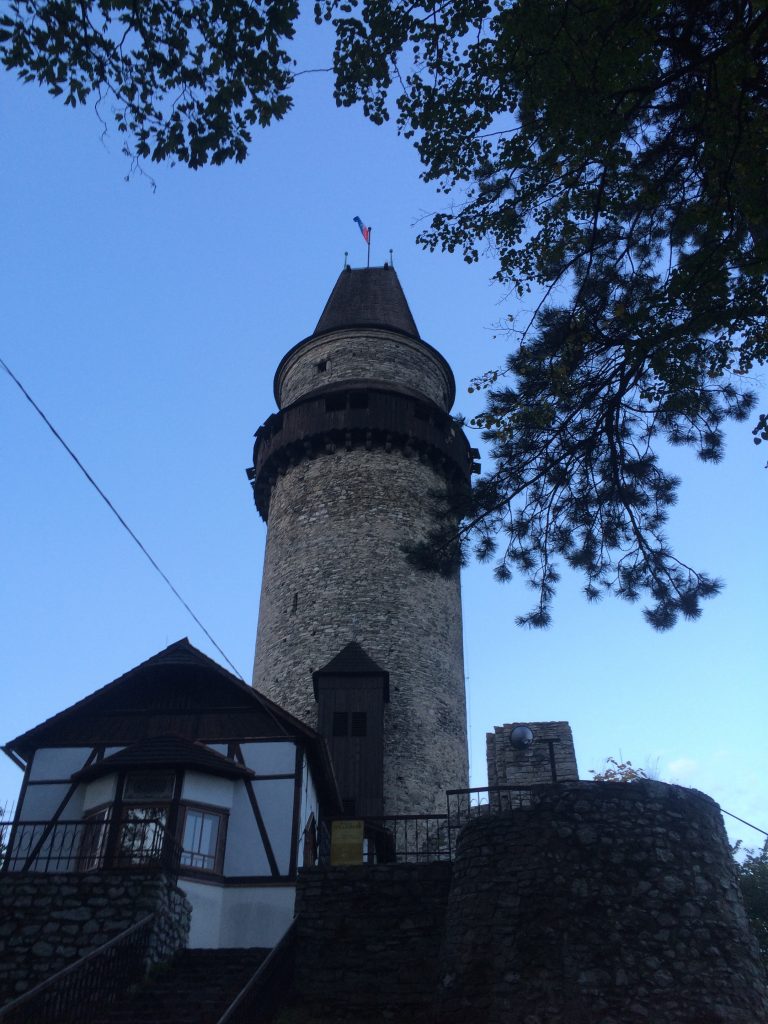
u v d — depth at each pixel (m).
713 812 12.06
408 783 21.16
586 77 8.23
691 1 8.60
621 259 9.84
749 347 9.27
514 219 9.90
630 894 10.62
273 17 7.62
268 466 27.95
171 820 14.42
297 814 15.24
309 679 22.75
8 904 11.09
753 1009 9.94
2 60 7.28
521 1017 9.60
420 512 25.88
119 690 17.17
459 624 25.86
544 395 9.95
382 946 11.45
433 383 30.27
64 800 15.38
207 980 10.46
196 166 8.20
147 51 7.67
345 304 32.44
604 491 10.41
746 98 8.31
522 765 18.72
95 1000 9.18
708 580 10.34
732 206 8.50
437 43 8.89
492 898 10.91
